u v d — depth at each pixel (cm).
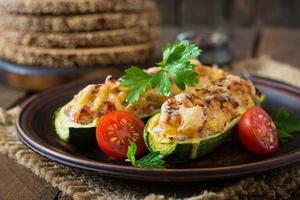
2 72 62
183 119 37
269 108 46
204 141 37
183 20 112
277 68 67
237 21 110
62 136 40
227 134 39
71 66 60
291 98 47
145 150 39
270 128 40
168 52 41
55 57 60
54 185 38
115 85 41
